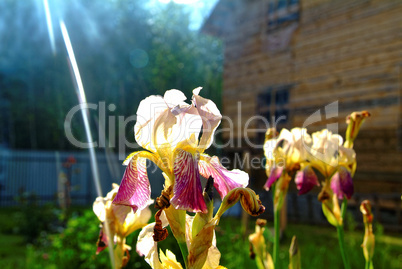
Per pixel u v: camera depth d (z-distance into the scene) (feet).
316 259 17.02
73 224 18.40
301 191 7.41
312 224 37.22
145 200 4.40
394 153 34.06
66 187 38.65
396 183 34.30
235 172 4.67
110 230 5.30
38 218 30.99
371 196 33.58
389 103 34.58
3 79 85.66
